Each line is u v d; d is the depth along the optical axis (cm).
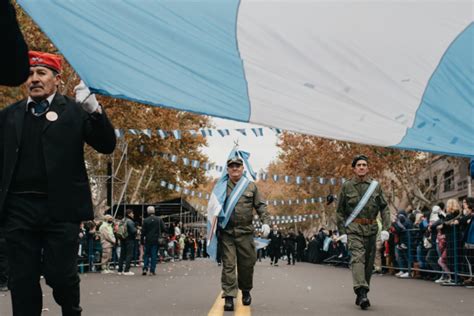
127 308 816
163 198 4622
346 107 573
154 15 539
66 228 414
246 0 551
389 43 571
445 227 1383
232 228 820
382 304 888
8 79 261
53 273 411
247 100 561
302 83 570
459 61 571
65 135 423
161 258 3105
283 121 570
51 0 519
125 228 1786
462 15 561
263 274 1848
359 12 564
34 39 1678
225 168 843
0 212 413
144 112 2750
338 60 568
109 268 2066
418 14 562
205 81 547
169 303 884
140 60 536
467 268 1327
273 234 2892
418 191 2909
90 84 532
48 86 430
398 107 578
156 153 2894
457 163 3167
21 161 418
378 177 3491
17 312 419
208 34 545
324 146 3612
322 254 3222
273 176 2648
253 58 557
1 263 1087
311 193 4600
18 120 424
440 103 576
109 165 2670
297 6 561
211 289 1161
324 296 1009
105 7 527
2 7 241
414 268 1616
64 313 434
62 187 415
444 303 909
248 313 763
